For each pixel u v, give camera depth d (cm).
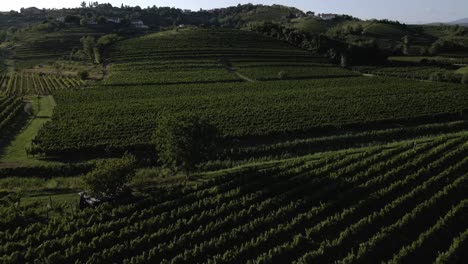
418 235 3266
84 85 10388
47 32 19275
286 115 6969
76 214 3478
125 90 9425
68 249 2975
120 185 3853
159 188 4147
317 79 11069
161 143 4388
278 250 2942
